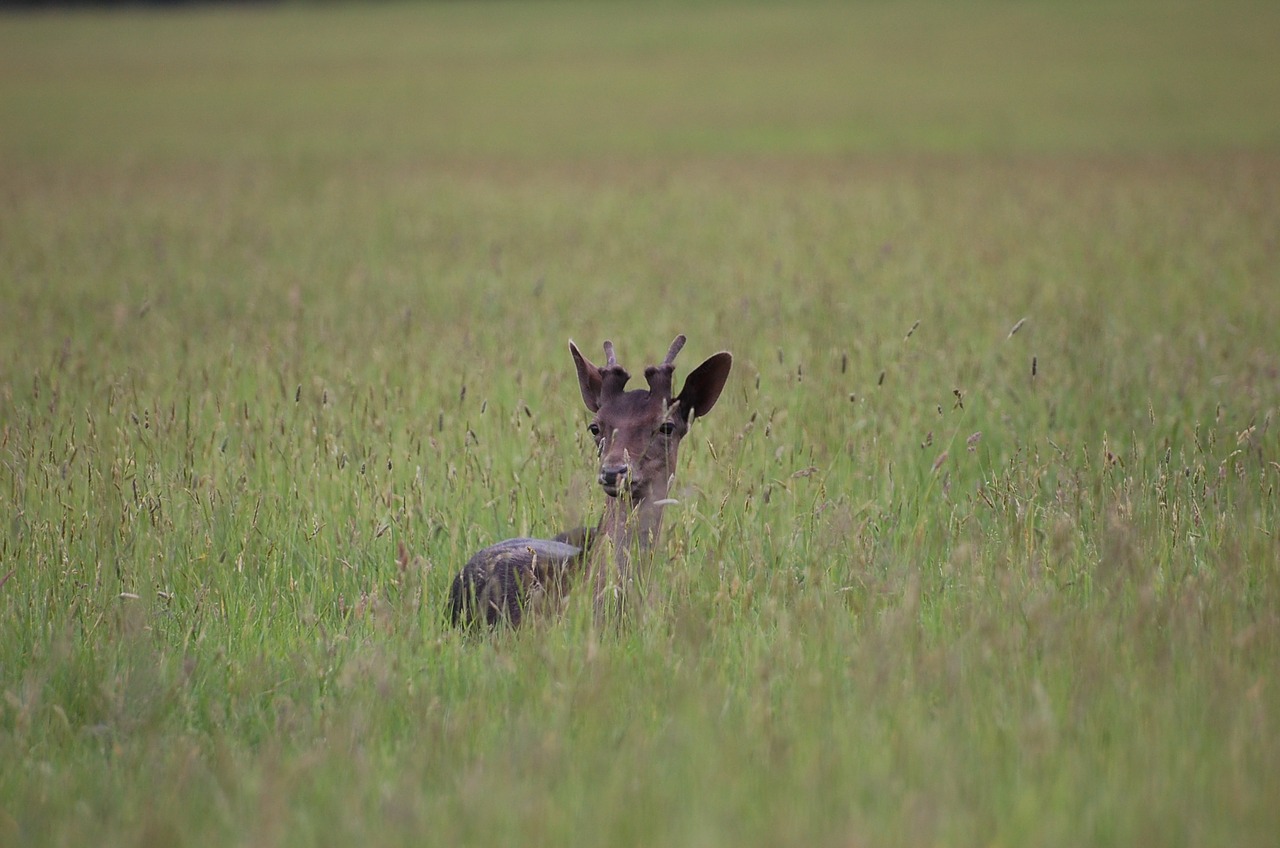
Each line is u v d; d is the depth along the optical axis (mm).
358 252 46375
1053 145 82750
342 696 13750
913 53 156500
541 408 23625
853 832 10312
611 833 10672
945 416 22859
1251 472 19719
